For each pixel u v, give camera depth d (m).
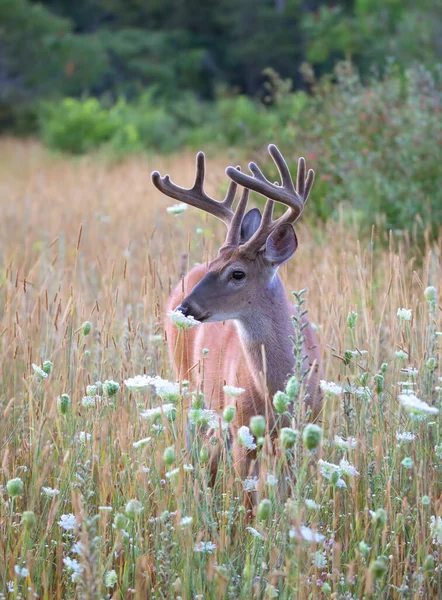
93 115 36.38
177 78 57.03
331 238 11.05
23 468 5.89
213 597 4.71
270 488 4.83
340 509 5.68
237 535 5.32
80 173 26.78
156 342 7.48
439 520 5.05
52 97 46.91
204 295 6.62
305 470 4.61
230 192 7.29
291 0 55.00
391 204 11.88
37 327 7.72
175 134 37.12
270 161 14.10
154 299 7.67
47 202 18.22
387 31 34.81
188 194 7.24
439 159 12.07
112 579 4.75
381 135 13.34
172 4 60.50
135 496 5.46
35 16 48.12
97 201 18.25
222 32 61.03
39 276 10.30
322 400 6.79
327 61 48.81
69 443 5.81
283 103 16.41
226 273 6.63
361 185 12.42
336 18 39.22
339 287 8.24
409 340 6.75
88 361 7.61
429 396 5.89
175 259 9.60
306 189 6.81
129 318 7.81
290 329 6.75
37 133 45.47
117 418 6.04
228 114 33.16
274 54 55.50
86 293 9.33
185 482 5.38
